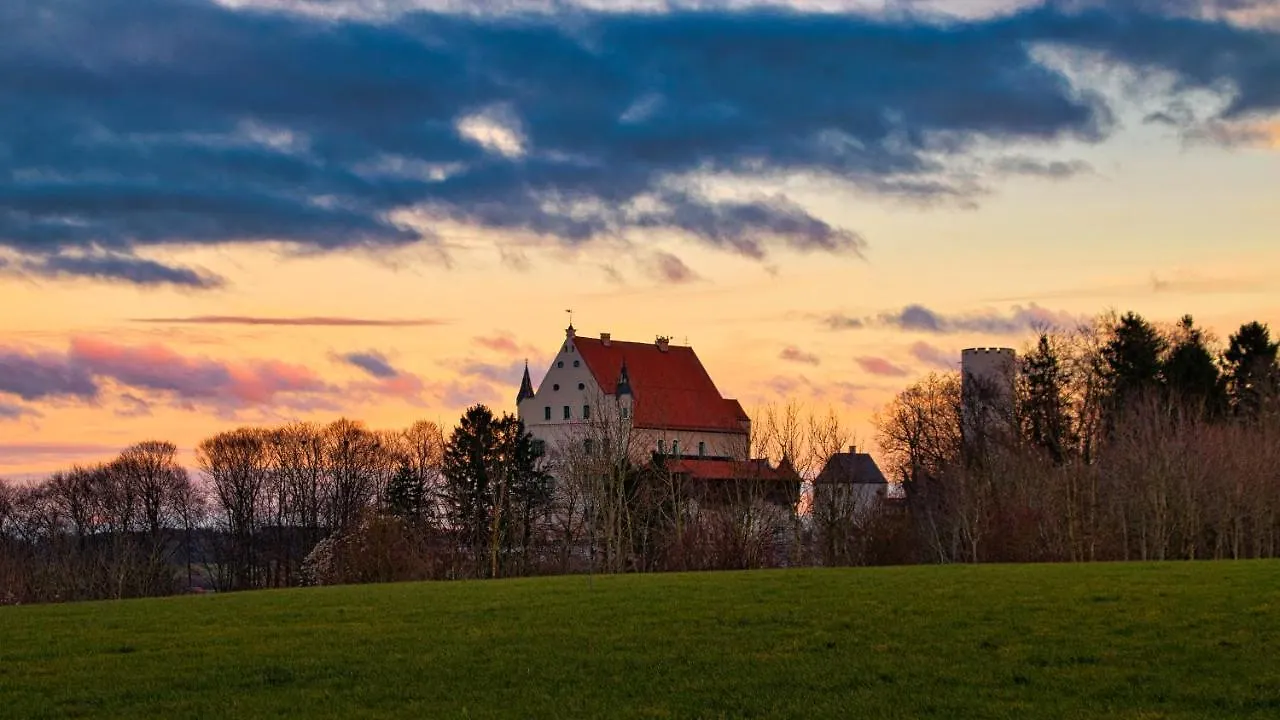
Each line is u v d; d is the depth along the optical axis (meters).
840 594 41.69
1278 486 89.50
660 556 96.12
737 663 30.27
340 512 148.50
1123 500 92.12
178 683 29.53
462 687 28.41
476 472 120.12
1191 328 143.75
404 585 53.34
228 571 140.12
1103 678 27.97
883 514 98.12
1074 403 124.31
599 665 30.38
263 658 32.25
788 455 106.19
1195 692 26.52
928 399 133.88
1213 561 55.09
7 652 34.06
